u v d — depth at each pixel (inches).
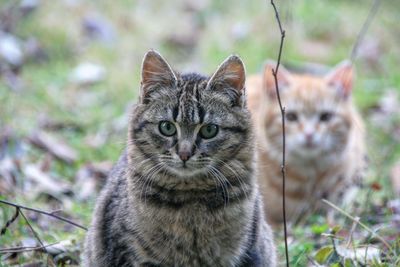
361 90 545.3
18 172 382.3
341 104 430.6
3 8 583.2
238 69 267.1
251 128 270.5
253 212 265.9
